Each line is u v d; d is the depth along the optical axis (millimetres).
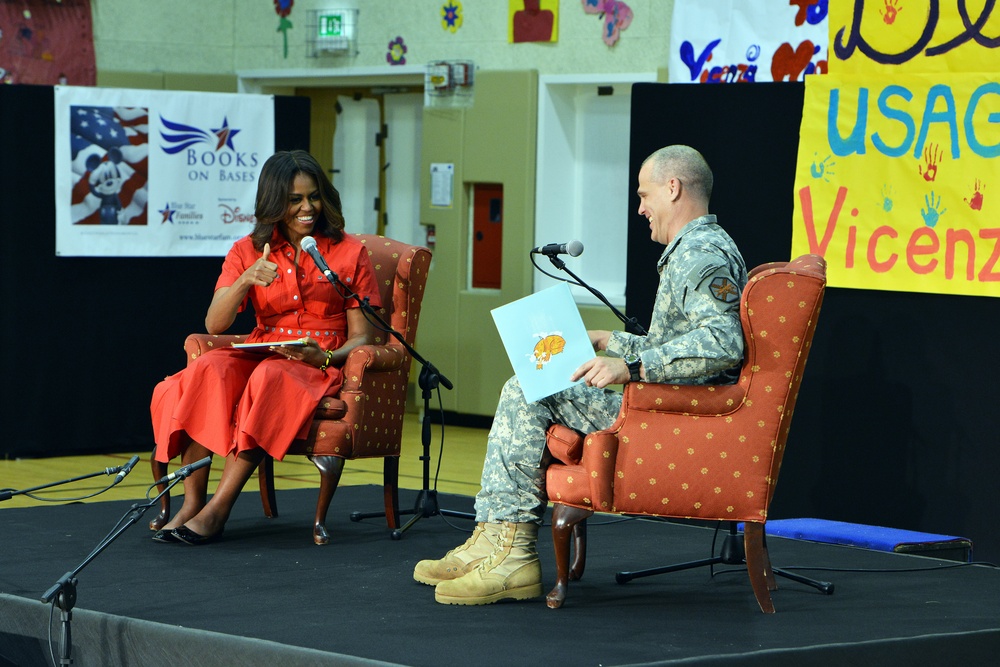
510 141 10562
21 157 8758
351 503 6781
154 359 9414
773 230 6949
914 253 6391
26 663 4410
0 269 8789
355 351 5680
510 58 10648
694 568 5203
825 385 6723
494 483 4594
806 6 7957
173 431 5453
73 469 8477
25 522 6039
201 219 9328
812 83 6762
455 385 11023
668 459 4348
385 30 11414
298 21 11859
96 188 8914
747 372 4352
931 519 6379
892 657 3982
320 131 12344
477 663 3611
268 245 5824
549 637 3957
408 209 11820
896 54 6477
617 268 10383
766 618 4309
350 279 5902
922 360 6395
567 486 4387
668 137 7289
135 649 4086
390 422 5867
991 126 6133
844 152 6645
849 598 4668
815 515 6785
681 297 4449
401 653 3717
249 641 3836
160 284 9383
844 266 6641
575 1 10219
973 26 6207
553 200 10547
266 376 5453
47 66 11102
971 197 6195
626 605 4488
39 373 8961
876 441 6555
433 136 11055
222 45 12258
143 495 7371
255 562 5156
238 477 5574
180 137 9180
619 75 9953
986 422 6188
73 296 9039
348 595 4559
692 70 8656
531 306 4480
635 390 4352
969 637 4145
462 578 4457
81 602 4387
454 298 11016
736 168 7059
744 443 4336
